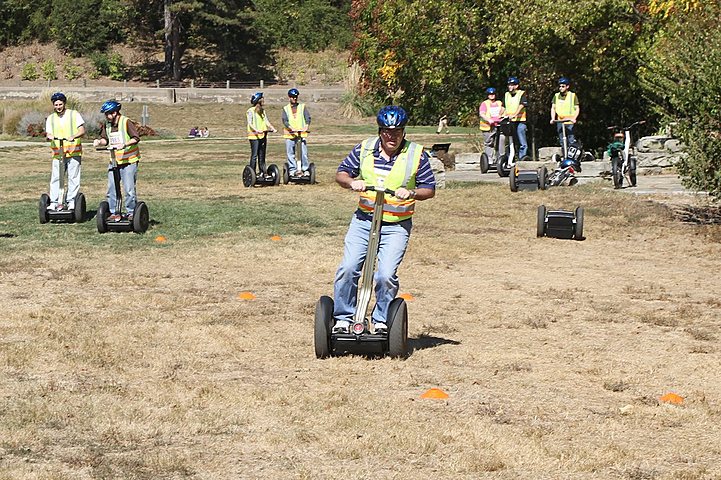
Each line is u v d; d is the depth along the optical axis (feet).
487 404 36.22
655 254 73.77
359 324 41.63
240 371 40.55
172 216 89.30
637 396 37.93
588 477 29.04
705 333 48.70
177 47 456.45
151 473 28.81
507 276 64.64
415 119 180.96
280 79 461.37
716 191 83.35
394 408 35.37
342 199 103.60
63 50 480.64
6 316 50.14
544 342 46.75
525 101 128.16
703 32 87.25
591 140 149.18
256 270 65.26
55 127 84.28
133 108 378.32
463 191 109.60
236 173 135.64
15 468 28.84
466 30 153.38
